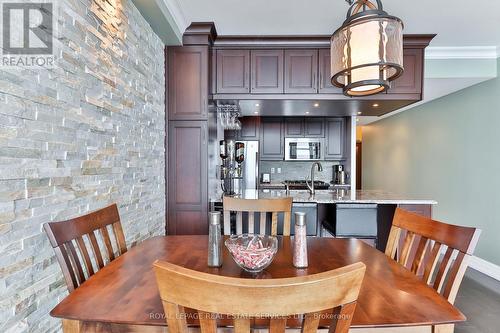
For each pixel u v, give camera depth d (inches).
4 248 40.3
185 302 23.3
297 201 114.1
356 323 31.9
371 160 263.6
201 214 111.8
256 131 196.2
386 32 56.2
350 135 186.9
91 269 46.8
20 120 43.0
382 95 119.8
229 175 161.3
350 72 60.7
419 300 37.3
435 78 130.3
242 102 127.3
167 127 111.3
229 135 195.6
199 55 111.0
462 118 148.8
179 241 63.9
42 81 47.4
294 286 22.1
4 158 40.3
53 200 49.9
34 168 45.7
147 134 93.8
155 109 101.0
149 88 95.3
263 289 21.9
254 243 48.6
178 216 112.3
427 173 178.5
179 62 111.0
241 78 118.5
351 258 53.3
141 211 89.0
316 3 91.4
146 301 36.3
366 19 56.3
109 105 69.4
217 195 130.1
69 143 54.3
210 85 116.3
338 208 113.6
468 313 91.7
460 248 41.4
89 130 60.9
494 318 88.7
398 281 43.0
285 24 105.7
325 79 118.6
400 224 57.1
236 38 115.7
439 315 33.9
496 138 128.1
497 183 127.3
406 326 32.3
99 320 32.7
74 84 55.8
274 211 74.2
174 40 106.0
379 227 127.5
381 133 242.2
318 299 22.7
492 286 113.3
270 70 118.7
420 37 114.3
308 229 113.7
